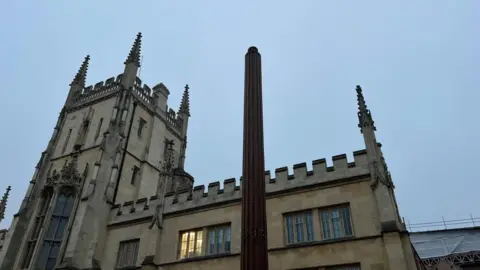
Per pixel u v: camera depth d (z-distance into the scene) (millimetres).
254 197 14016
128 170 40469
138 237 31250
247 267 12633
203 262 26688
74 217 34656
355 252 22047
